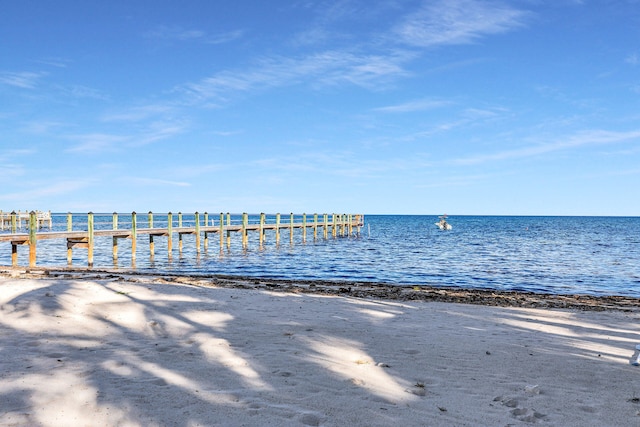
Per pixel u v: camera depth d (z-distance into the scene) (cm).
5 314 744
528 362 587
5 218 4900
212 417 379
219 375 490
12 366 503
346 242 4581
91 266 2264
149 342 632
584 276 2166
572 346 684
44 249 3562
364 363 557
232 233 5950
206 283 1366
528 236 5912
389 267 2461
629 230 8012
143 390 437
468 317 912
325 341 659
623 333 793
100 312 785
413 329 772
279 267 2419
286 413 392
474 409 422
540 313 995
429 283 1891
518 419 402
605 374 543
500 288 1778
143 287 1029
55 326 693
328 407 411
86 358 544
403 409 415
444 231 7306
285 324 766
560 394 469
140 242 4444
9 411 379
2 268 1836
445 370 543
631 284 1939
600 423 397
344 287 1445
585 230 7938
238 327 733
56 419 368
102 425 360
